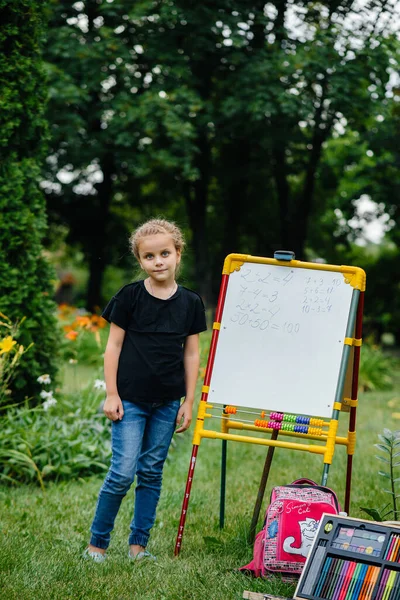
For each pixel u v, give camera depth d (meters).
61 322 11.31
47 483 5.22
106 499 3.54
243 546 3.83
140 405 3.52
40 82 5.84
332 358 3.58
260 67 11.61
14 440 5.27
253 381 3.63
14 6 5.50
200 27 11.79
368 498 4.81
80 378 9.93
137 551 3.66
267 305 3.71
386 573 2.86
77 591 3.15
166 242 3.49
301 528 3.30
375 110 11.68
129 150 13.84
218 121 12.91
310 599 2.84
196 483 5.30
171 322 3.54
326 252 20.98
